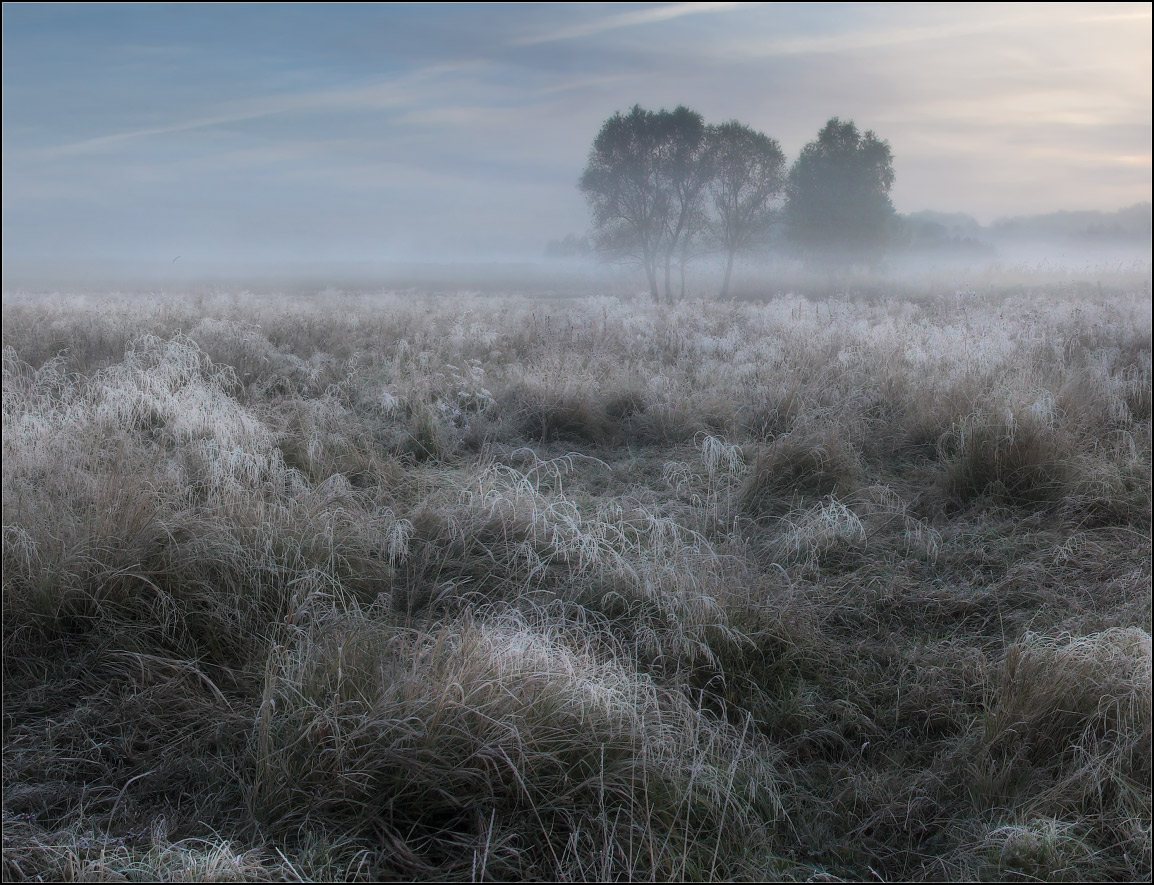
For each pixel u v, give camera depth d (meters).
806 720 2.95
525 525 4.40
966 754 2.71
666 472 5.74
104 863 2.13
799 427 5.99
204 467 4.83
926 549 4.36
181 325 11.92
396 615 3.58
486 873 2.18
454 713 2.56
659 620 3.51
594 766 2.49
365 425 6.68
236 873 2.07
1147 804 2.34
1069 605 3.72
